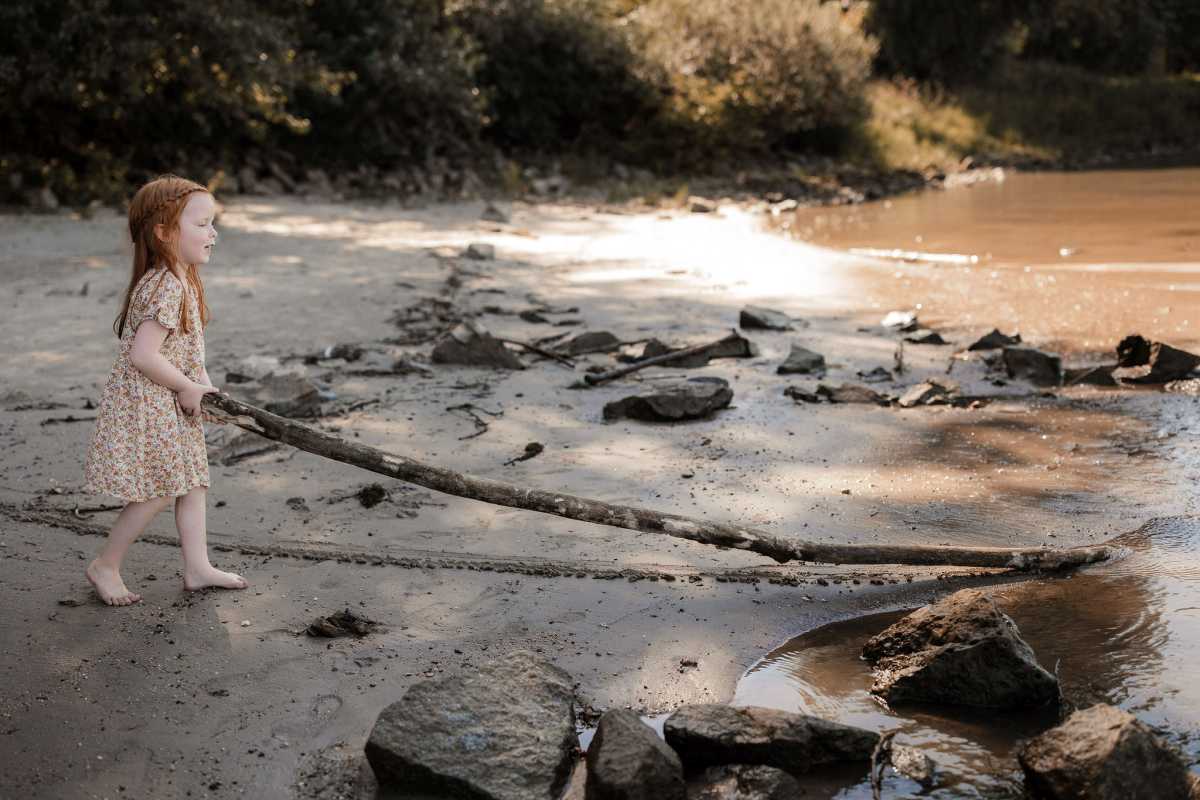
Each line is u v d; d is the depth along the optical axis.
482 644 3.81
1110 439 5.88
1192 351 7.49
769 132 23.00
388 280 10.45
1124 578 4.26
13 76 14.26
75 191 15.23
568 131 22.67
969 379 7.09
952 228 14.64
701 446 5.80
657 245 13.12
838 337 8.29
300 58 16.75
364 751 3.15
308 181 18.08
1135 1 40.06
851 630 3.95
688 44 21.61
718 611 4.08
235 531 4.71
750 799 2.91
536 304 9.49
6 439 5.79
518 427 6.12
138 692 3.48
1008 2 31.86
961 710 3.42
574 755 3.18
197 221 4.00
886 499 5.07
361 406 6.47
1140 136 29.67
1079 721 2.92
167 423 4.00
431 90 18.80
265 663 3.66
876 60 31.52
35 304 9.17
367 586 4.24
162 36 14.82
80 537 4.65
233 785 3.04
